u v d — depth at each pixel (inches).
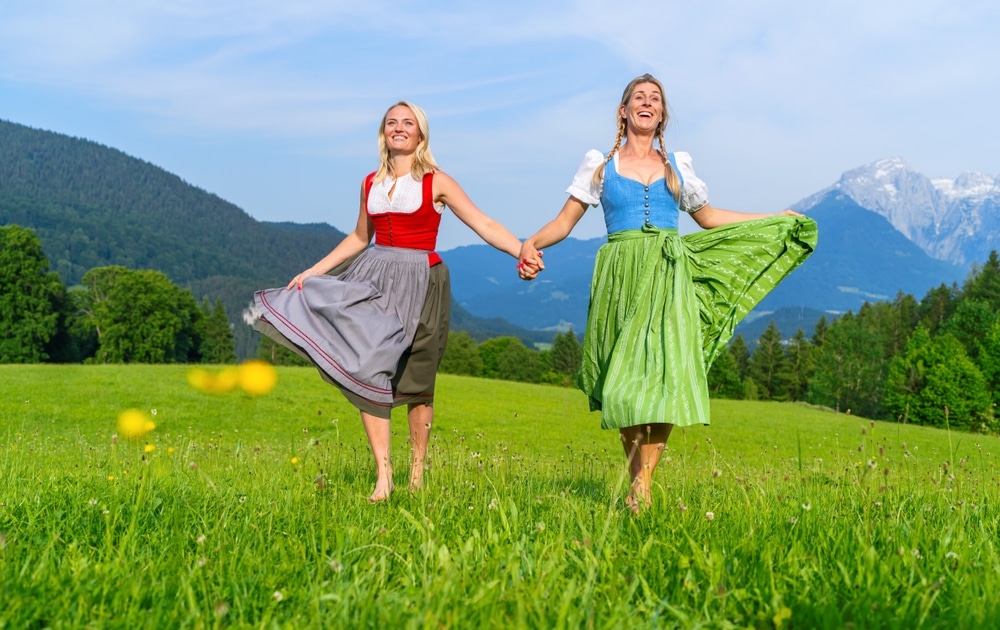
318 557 107.2
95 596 90.1
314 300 194.9
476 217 203.6
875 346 3346.5
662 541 119.6
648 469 179.6
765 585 97.7
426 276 200.4
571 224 200.8
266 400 1098.1
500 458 240.7
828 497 170.2
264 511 140.3
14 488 156.3
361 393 185.0
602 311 192.7
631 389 175.5
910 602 90.2
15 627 81.0
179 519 127.9
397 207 200.5
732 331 195.3
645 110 193.2
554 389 1822.1
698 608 93.6
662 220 190.2
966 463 233.3
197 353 3905.0
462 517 137.7
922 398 2431.1
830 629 83.1
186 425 897.5
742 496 167.8
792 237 197.3
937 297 4362.7
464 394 1499.8
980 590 96.3
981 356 2497.5
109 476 175.9
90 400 997.8
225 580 99.5
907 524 129.0
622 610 88.3
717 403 1776.6
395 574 105.7
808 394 3516.2
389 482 183.3
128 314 3284.9
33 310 2935.5
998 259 4025.6
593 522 135.1
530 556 110.3
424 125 202.4
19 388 1040.8
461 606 87.9
